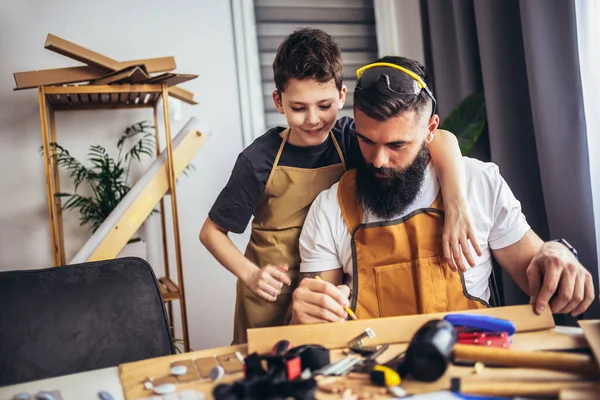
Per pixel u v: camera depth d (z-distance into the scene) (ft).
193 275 7.18
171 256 7.13
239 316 4.51
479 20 5.80
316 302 2.72
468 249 3.11
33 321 2.86
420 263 3.18
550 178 5.12
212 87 7.20
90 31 6.84
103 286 3.08
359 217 3.43
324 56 3.75
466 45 6.30
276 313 4.25
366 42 7.73
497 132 5.70
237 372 2.34
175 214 5.86
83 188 6.82
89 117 6.84
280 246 4.14
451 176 3.36
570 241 5.02
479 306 3.17
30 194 6.67
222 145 7.24
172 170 5.81
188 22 7.12
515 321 2.61
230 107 7.26
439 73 6.89
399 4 7.72
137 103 6.84
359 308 3.20
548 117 5.10
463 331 2.54
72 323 2.93
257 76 7.30
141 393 2.20
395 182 3.24
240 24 7.23
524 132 5.71
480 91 6.33
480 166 3.57
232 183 4.23
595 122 5.01
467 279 3.39
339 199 3.54
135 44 6.97
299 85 3.70
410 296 3.19
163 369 2.44
